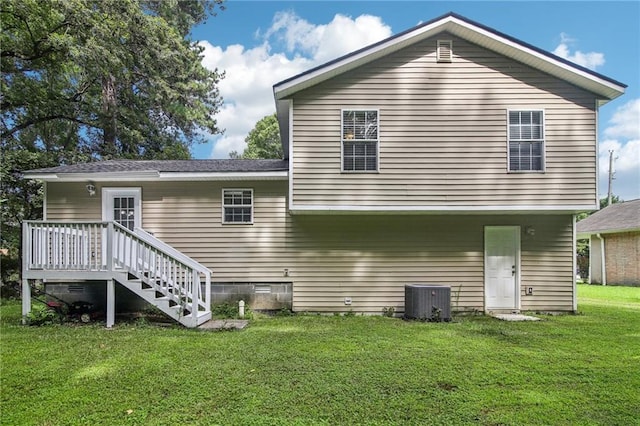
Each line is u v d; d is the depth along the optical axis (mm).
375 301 8992
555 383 4258
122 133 16984
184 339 6219
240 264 9016
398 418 3387
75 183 9031
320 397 3822
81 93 16141
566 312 9000
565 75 8195
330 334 6629
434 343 5988
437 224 9109
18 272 13969
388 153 8234
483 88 8336
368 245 9070
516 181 8188
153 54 15367
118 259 7543
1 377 4410
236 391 3965
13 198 13336
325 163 8234
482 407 3619
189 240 9016
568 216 9141
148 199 9039
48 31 12820
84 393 3934
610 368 4781
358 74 8352
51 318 7629
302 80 8117
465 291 9047
